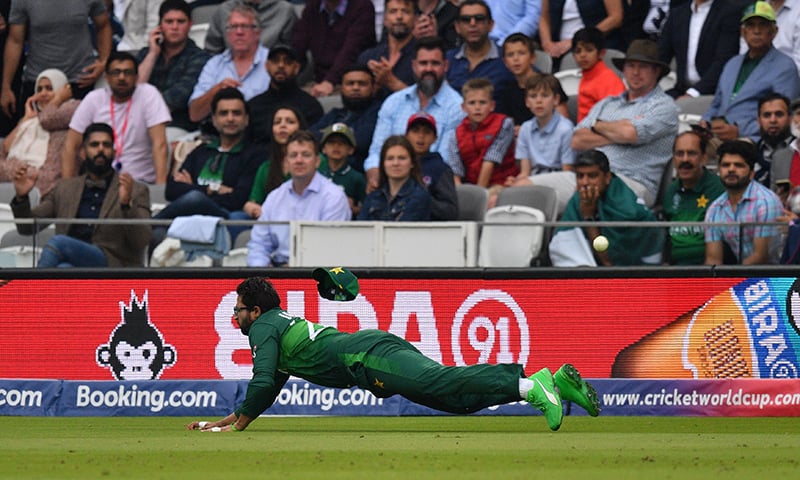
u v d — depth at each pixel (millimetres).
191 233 46125
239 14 65688
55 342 42031
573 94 62594
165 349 41656
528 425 35719
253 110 60969
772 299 39656
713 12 60938
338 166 55969
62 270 42125
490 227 45062
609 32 64000
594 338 40312
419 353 29969
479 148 57969
